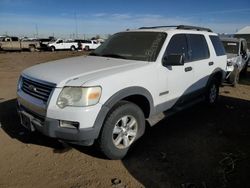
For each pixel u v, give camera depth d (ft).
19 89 13.37
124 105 12.08
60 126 11.00
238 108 21.76
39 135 14.99
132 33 16.58
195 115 19.49
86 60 14.61
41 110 11.27
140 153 13.26
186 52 16.39
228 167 12.09
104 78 11.34
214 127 17.12
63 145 13.24
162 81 14.05
